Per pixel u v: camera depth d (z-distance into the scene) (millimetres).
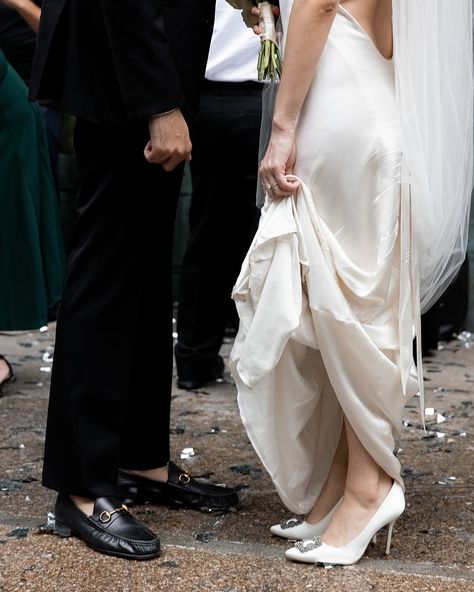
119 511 5719
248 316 5520
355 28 5410
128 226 5680
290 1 5555
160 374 6406
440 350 12102
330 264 5367
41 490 6836
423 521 6199
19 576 5355
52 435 5832
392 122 5391
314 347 5434
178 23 5652
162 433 6480
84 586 5227
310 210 5379
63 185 14672
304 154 5410
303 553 5512
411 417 8867
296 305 5285
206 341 9883
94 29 5535
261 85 9305
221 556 5629
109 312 5734
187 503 6488
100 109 5535
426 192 5426
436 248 5648
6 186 9789
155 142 5461
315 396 5629
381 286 5375
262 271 5387
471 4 5680
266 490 6863
